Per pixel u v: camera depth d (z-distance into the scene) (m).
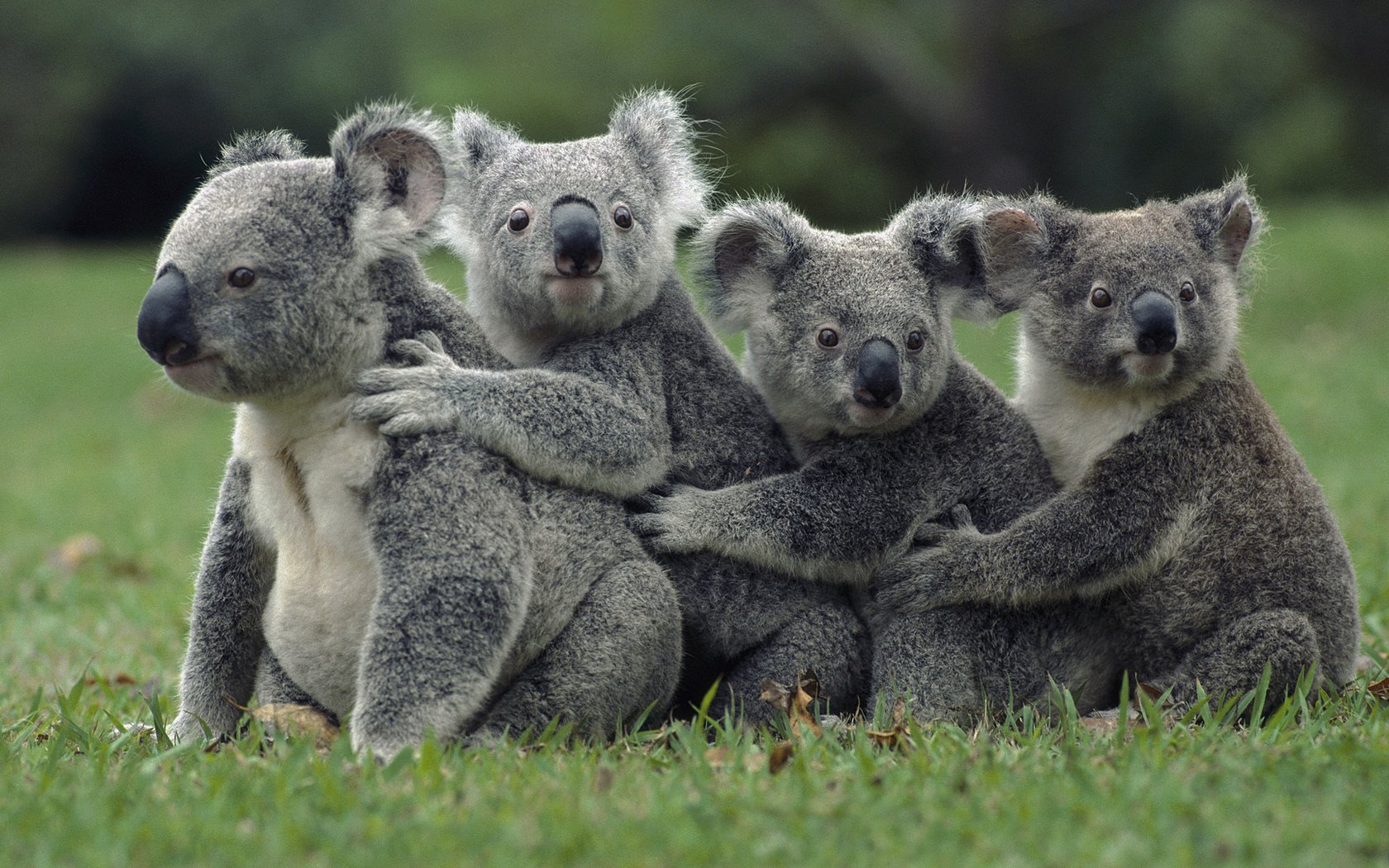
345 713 8.98
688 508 10.01
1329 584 10.63
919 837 6.63
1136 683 10.67
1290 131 59.28
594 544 9.10
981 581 10.30
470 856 6.39
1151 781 7.33
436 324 9.27
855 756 8.23
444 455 8.54
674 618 9.39
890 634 10.42
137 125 62.44
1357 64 52.97
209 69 61.09
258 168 8.84
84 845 6.58
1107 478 10.73
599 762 8.05
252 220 8.41
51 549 18.28
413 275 9.27
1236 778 7.50
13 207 63.09
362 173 8.76
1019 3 59.41
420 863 6.31
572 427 9.16
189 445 27.50
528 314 10.64
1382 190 58.78
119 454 27.42
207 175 9.67
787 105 63.50
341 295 8.59
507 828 6.62
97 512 20.94
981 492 11.09
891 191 63.16
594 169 10.85
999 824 6.79
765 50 60.88
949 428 11.17
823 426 10.98
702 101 62.50
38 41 60.62
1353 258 36.94
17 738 9.27
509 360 10.86
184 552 17.94
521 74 63.97
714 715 10.08
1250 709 9.96
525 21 64.06
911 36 62.22
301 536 8.73
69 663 12.79
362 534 8.55
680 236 12.25
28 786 7.75
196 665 9.26
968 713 10.27
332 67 62.44
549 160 10.97
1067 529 10.47
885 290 10.85
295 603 8.70
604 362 10.20
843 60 61.09
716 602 10.10
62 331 40.22
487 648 8.34
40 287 45.69
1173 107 60.47
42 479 24.94
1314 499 11.00
